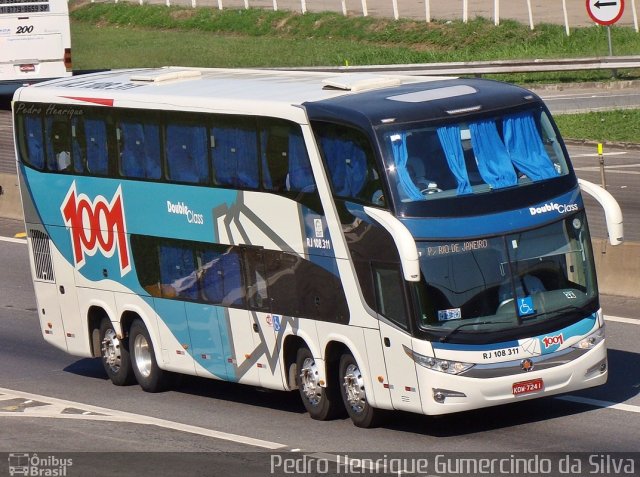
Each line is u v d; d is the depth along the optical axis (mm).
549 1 150875
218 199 42969
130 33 161375
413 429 39031
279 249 40938
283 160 40500
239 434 39812
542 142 39219
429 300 36844
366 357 38562
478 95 39156
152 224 45625
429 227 37000
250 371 42969
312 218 39656
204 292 44094
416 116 37906
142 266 46344
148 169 45469
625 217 65312
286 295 40969
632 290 53938
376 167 37500
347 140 38344
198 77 49188
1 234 77562
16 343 55750
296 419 41594
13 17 103500
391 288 37375
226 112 42250
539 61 105875
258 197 41469
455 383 36719
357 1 160625
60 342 50719
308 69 113312
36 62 104625
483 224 37500
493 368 37000
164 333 46094
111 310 48000
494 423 38969
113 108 46531
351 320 38750
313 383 40938
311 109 39375
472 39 130875
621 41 123750
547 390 37719
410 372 37125
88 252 48500
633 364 44812
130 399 46375
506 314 37375
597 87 105438
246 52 137625
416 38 135375
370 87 41375
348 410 39812
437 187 37406
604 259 54906
